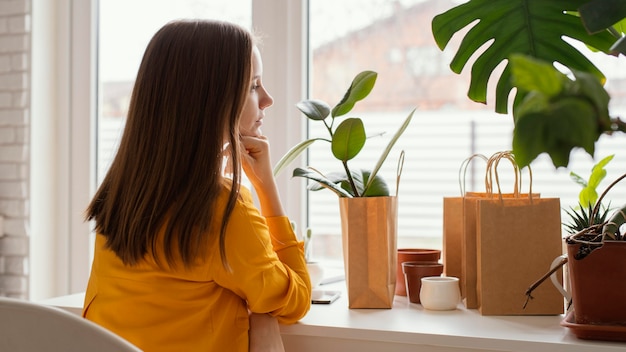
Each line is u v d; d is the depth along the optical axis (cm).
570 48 147
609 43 144
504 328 143
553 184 214
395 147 232
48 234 252
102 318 145
